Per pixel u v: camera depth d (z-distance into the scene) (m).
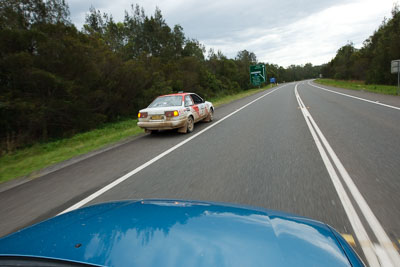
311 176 4.12
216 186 3.93
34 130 12.59
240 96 32.38
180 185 4.08
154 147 7.25
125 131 11.27
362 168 4.39
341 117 10.36
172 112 8.60
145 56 28.06
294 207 3.08
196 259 0.94
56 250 1.02
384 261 2.06
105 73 17.44
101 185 4.36
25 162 6.84
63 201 3.79
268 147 6.30
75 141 10.62
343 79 73.88
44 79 11.97
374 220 2.71
